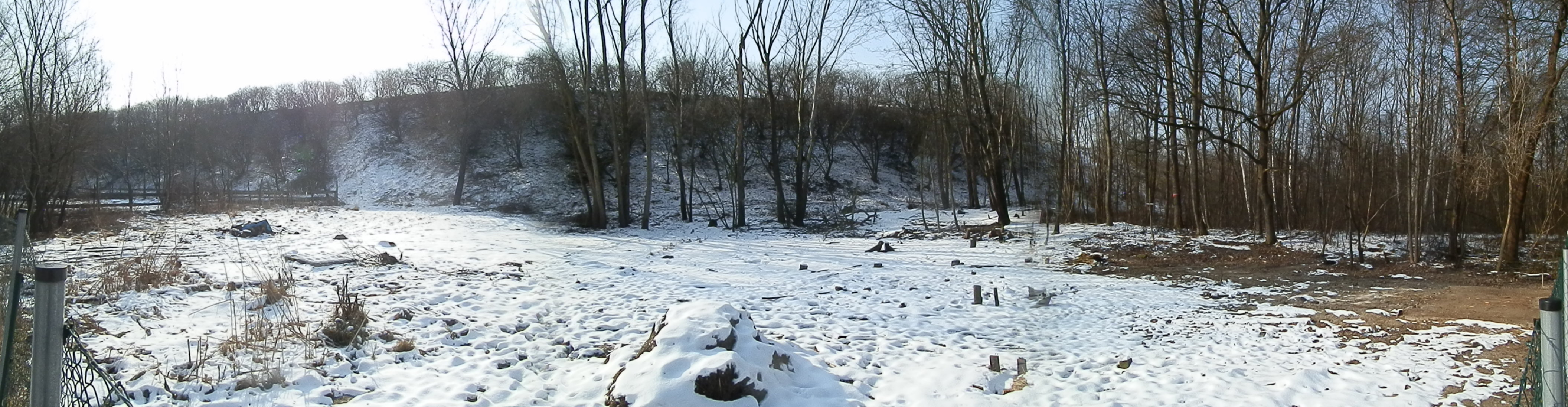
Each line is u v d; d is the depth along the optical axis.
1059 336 8.78
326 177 36.81
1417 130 16.67
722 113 32.38
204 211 26.91
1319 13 19.73
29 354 4.04
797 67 28.83
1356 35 20.88
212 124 38.00
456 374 6.41
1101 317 10.01
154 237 17.02
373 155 41.09
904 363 7.43
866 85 44.50
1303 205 25.02
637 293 11.20
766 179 39.69
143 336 7.15
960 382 6.73
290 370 6.18
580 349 7.46
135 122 31.83
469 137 34.91
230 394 5.62
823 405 5.90
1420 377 6.85
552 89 29.42
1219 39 20.50
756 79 29.41
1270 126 18.45
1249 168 24.03
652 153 35.81
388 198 35.81
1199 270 14.72
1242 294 12.00
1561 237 14.93
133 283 9.64
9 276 3.95
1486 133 14.89
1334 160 25.72
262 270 11.79
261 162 39.78
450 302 9.66
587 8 25.94
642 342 7.57
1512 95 13.93
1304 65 21.02
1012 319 9.80
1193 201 22.33
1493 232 17.14
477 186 34.91
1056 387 6.67
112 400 5.25
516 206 31.61
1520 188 13.63
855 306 10.59
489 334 8.00
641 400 5.52
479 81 35.19
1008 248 18.22
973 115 27.05
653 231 24.98
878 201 38.47
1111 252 17.17
